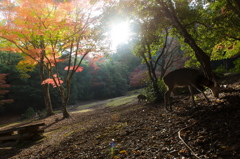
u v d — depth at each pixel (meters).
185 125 4.10
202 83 5.34
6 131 7.69
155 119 5.43
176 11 7.48
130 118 6.77
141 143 3.79
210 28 6.96
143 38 7.44
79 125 9.42
